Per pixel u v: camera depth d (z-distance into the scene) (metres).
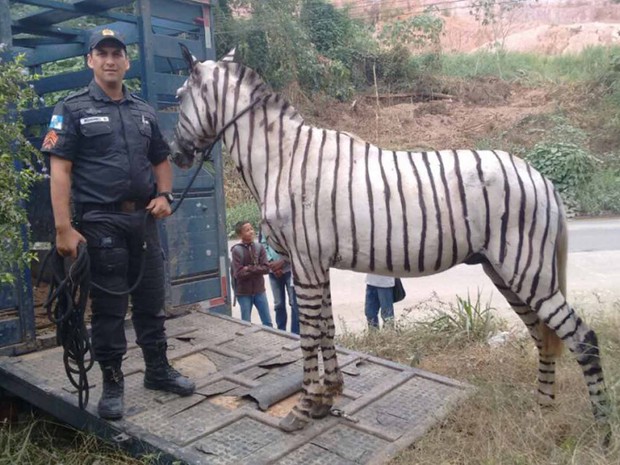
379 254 3.24
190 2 5.04
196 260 5.16
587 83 18.50
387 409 3.57
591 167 13.91
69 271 3.16
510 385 3.93
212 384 3.83
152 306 3.66
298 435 3.24
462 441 3.23
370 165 3.28
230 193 13.99
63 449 3.67
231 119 3.49
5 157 3.12
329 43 19.20
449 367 4.75
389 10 23.31
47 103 6.76
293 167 3.32
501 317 5.95
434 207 3.18
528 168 3.31
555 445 3.13
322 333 3.56
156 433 3.24
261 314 6.08
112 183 3.34
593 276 8.00
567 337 3.26
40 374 3.84
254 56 15.98
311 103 17.34
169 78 4.91
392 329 5.62
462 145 16.28
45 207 5.59
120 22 5.37
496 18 26.17
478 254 3.34
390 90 19.31
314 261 3.30
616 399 3.29
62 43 5.63
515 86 19.59
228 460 2.98
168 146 3.74
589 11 27.02
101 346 3.38
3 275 3.38
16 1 4.43
